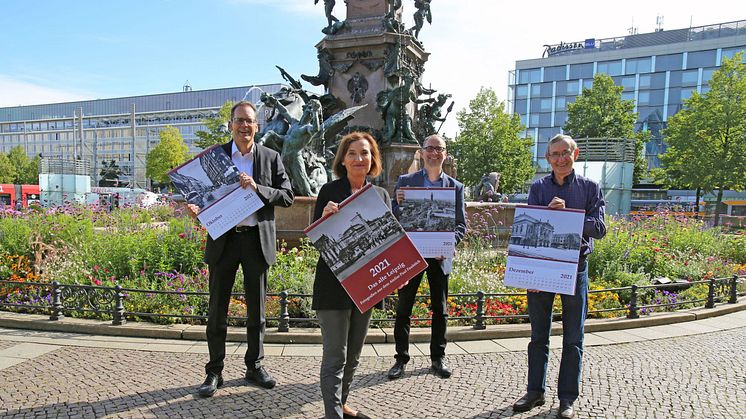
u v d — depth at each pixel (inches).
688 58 3061.0
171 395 176.9
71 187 1342.3
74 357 215.9
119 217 506.3
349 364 159.2
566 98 3410.4
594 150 1243.8
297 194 467.2
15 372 196.5
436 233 195.6
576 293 171.9
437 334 203.6
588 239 175.3
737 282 384.8
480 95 1827.0
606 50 3287.4
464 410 170.7
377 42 597.3
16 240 378.0
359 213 148.7
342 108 617.3
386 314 276.5
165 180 2630.4
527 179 1942.7
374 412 168.2
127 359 214.4
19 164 3437.5
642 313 304.8
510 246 173.9
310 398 177.2
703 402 179.0
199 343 238.7
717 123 1291.8
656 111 3152.1
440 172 205.5
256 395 178.9
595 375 205.3
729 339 263.0
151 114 5064.0
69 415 159.5
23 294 298.2
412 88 605.0
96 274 334.0
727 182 1301.7
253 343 187.6
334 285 149.6
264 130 521.7
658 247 435.5
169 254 349.7
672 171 1509.6
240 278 308.8
